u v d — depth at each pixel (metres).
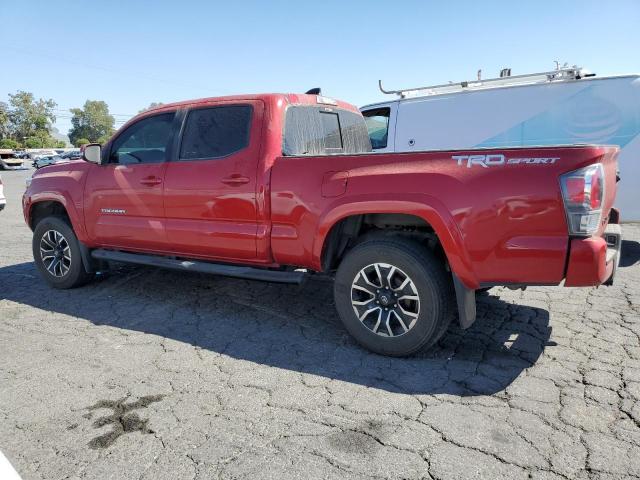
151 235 4.62
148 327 4.26
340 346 3.81
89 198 5.00
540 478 2.26
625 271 5.77
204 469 2.38
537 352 3.61
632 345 3.67
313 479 2.29
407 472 2.32
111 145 4.98
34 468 2.42
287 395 3.06
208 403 2.98
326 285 5.42
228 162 4.11
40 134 95.50
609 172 3.30
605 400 2.90
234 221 4.12
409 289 3.45
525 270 3.08
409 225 3.74
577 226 2.94
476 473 2.30
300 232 3.79
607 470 2.30
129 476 2.34
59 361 3.60
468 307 3.35
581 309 4.50
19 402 3.03
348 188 3.54
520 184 3.02
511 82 7.23
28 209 5.60
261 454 2.48
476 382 3.18
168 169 4.45
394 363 3.49
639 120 6.22
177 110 4.54
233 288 5.34
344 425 2.72
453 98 7.40
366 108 8.16
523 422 2.71
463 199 3.16
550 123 6.73
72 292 5.33
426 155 3.33
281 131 4.05
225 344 3.88
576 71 6.57
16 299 5.12
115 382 3.26
